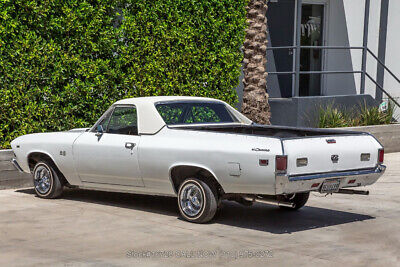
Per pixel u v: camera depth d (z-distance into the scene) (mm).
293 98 16328
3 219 9078
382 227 8742
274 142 7969
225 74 14297
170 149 8875
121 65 12867
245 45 13477
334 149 8445
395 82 20531
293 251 7402
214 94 14203
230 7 14148
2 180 11469
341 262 6949
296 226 8781
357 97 17656
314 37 19953
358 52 20391
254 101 13398
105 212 9641
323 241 7906
